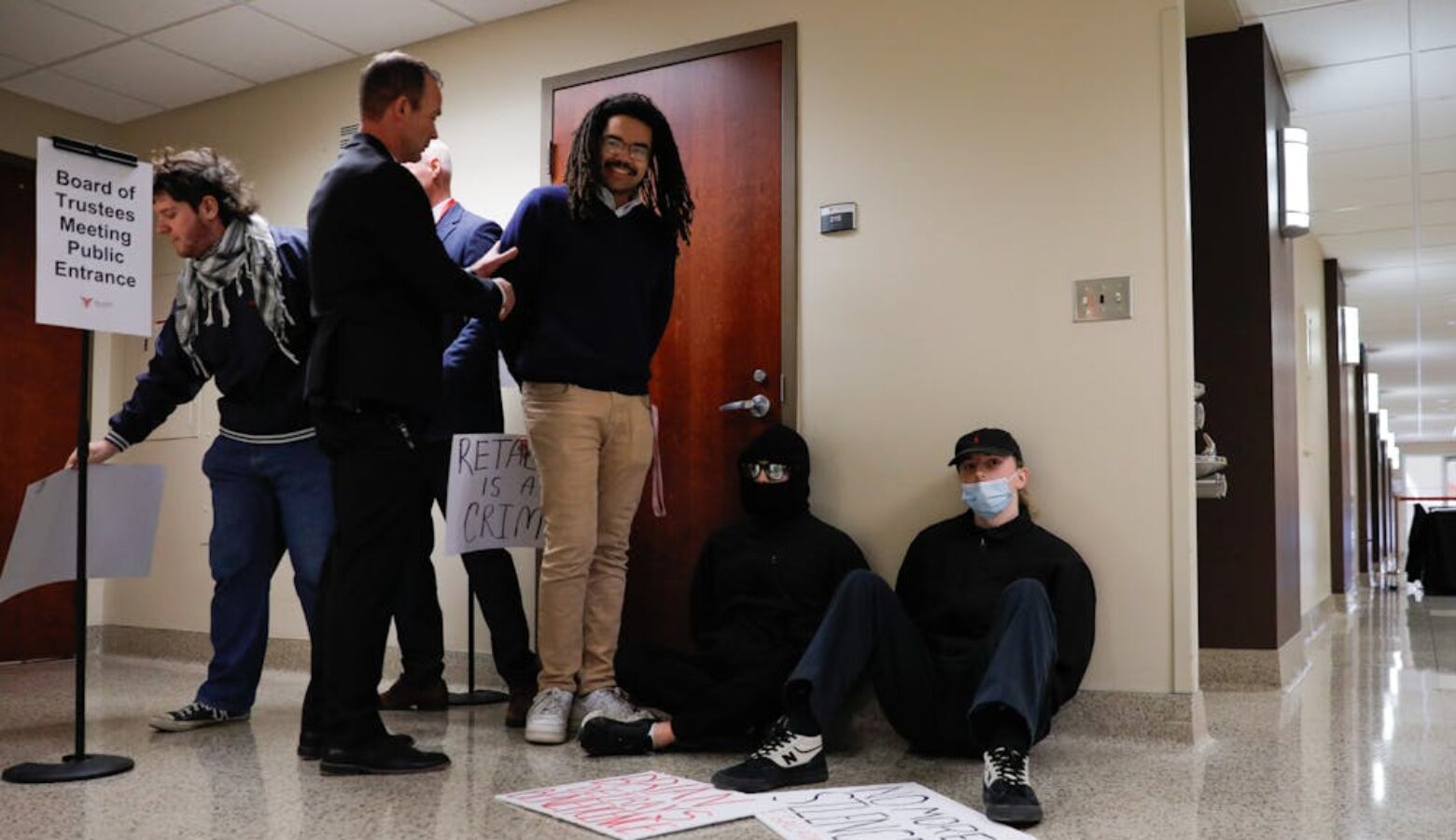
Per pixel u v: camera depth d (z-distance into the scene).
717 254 3.41
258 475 2.94
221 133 4.65
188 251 2.83
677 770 2.42
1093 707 2.80
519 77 3.85
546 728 2.68
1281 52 4.37
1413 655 5.00
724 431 3.36
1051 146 2.96
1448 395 14.91
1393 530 19.66
